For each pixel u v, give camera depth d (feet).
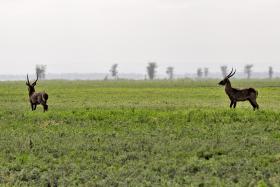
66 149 233.96
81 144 243.60
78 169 197.98
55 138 261.03
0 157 219.00
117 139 256.52
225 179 181.57
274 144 239.30
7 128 298.35
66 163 209.26
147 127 292.81
